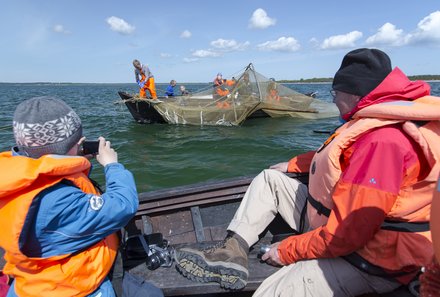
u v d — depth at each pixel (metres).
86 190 1.63
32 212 1.38
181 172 7.00
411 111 1.56
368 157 1.64
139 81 13.45
